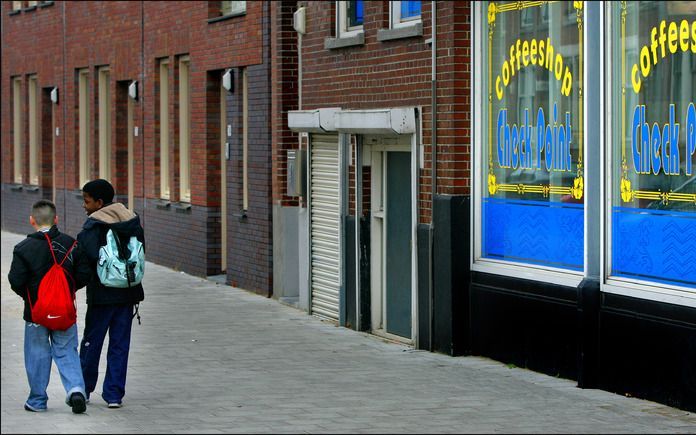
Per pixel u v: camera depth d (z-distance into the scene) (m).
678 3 13.73
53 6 38.88
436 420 12.84
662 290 13.87
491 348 17.03
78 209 37.06
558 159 15.84
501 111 17.00
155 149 30.89
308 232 22.00
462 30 17.33
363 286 20.09
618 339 14.45
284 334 19.69
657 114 14.09
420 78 18.22
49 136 40.53
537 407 13.59
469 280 17.42
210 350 17.95
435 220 17.70
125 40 32.81
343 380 15.45
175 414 13.23
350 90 20.62
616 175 14.75
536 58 16.28
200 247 27.97
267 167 24.22
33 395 13.47
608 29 14.78
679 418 12.97
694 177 13.55
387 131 18.61
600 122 14.90
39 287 13.10
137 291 13.77
